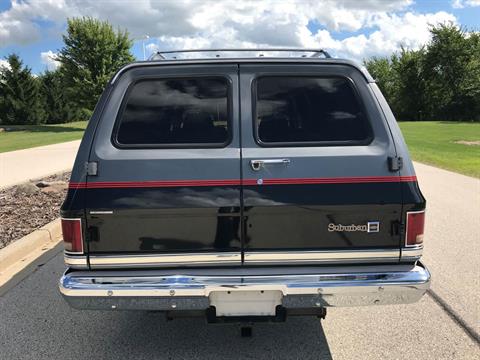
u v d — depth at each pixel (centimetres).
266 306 286
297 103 299
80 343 347
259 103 298
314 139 294
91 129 292
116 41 3816
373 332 360
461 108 5578
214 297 285
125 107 296
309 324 374
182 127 296
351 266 290
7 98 4466
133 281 278
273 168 285
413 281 280
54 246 596
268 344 343
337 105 299
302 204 285
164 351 334
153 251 286
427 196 876
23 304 418
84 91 3734
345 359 321
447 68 5641
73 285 277
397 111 6162
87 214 283
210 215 284
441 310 396
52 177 1109
